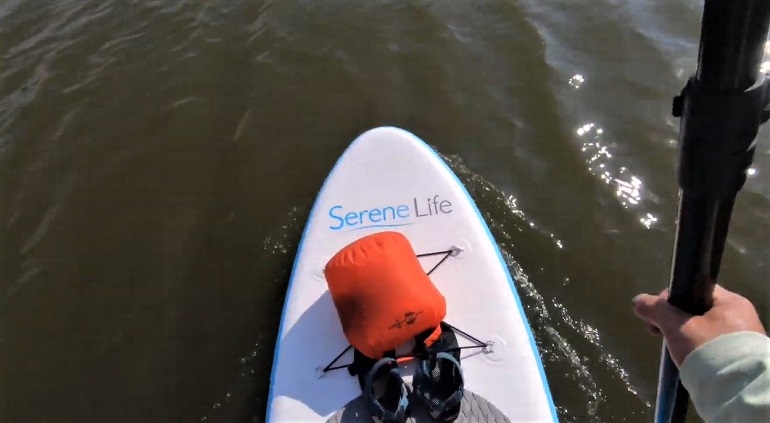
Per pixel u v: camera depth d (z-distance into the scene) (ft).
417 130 6.39
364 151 5.38
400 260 4.14
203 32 7.75
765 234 5.22
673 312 1.44
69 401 4.76
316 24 7.68
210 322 5.12
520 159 6.04
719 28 1.08
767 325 4.72
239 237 5.63
